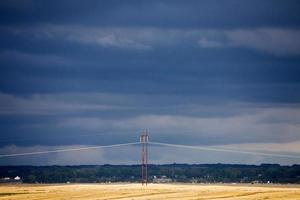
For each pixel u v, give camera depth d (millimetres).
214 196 154625
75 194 171125
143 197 156000
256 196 151625
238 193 161000
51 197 165500
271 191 165000
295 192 160750
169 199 150250
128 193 168375
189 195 158875
